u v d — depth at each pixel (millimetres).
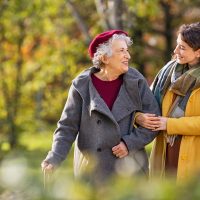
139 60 21859
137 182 2395
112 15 14273
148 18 21562
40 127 27594
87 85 6094
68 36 21703
